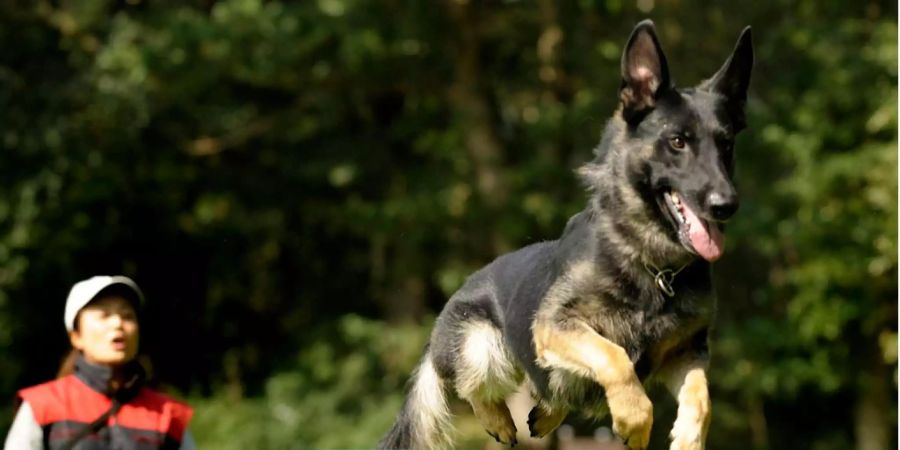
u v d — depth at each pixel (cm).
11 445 537
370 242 2052
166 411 558
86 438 539
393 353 1823
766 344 1748
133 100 1775
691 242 523
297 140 1962
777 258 1914
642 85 551
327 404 1822
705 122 537
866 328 1769
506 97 1870
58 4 1895
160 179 1878
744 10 1861
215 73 1694
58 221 1809
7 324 1769
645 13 1758
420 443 664
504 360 614
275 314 2081
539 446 1556
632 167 544
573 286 544
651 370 554
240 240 2034
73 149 1786
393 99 2014
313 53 1714
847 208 1714
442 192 1758
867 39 1805
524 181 1700
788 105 1781
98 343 552
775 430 2084
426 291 1995
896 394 1955
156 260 2011
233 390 1970
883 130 1722
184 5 1841
